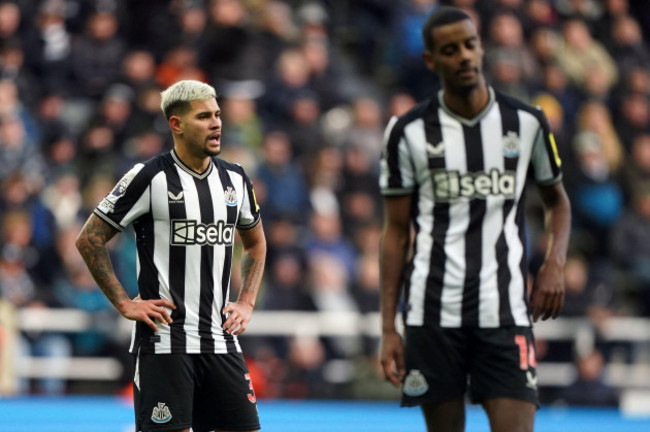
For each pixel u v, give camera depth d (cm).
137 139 3991
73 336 3494
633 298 4144
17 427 2597
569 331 3731
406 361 1666
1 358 3300
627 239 4166
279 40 4409
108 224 1561
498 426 1605
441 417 1655
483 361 1628
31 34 4397
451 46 1619
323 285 3662
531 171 1703
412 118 1672
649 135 4741
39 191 3825
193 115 1564
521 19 4747
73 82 4319
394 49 4881
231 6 4353
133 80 4275
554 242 1680
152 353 1557
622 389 3688
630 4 5425
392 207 1691
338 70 4584
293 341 3550
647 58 5069
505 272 1633
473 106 1647
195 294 1571
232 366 1593
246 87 4262
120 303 1547
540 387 3772
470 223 1642
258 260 1683
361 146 4175
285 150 3959
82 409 2911
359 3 5084
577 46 4847
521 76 4484
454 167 1647
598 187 4178
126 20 4631
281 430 2669
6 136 3912
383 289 1702
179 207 1570
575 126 4531
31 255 3619
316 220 3822
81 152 4069
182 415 1551
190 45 4372
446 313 1636
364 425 2792
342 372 3606
